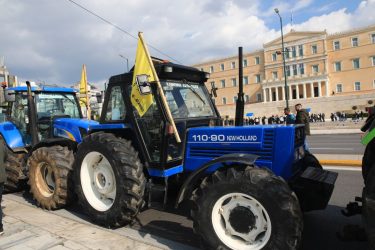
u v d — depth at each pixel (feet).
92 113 29.01
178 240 14.83
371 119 13.14
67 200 19.24
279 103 222.07
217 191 12.70
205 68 291.17
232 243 12.66
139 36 15.40
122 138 16.98
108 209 16.15
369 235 10.43
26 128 23.80
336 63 236.84
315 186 14.03
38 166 20.04
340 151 41.47
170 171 15.53
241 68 18.19
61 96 26.50
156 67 16.28
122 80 17.07
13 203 21.21
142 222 17.15
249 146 14.25
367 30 223.30
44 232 15.48
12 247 13.70
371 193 10.46
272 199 11.60
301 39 246.68
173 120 15.76
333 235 15.02
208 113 18.83
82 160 17.25
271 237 11.69
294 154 13.79
